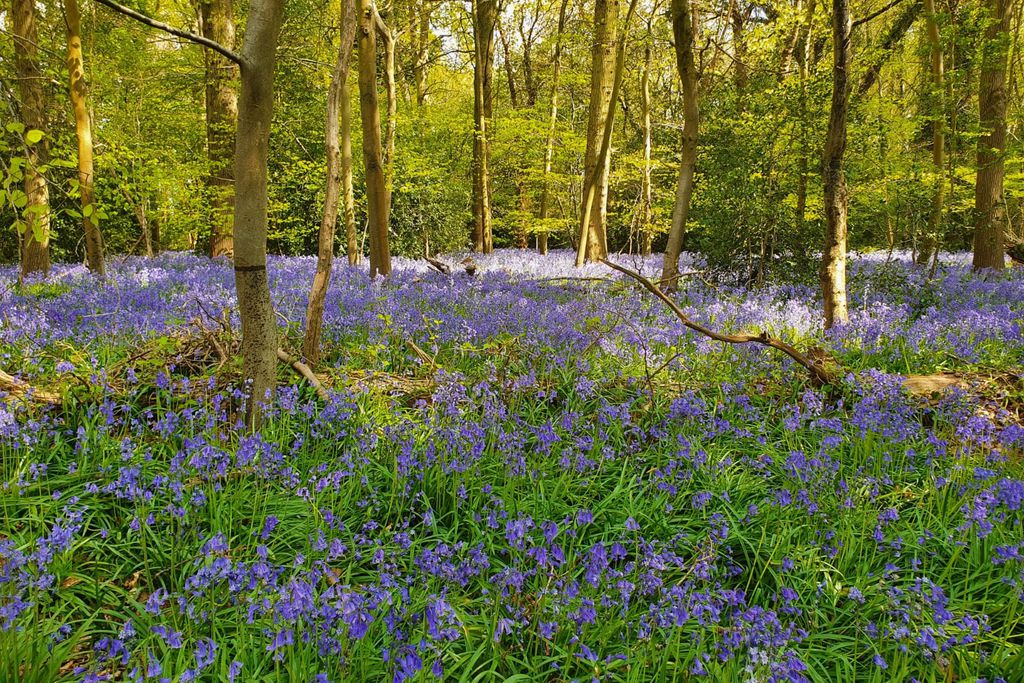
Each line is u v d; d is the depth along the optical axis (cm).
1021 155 1581
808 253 1337
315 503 356
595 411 531
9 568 261
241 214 441
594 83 1697
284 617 236
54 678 246
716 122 1370
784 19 1412
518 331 727
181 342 603
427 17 2344
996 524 368
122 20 1556
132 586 316
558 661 282
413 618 274
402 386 578
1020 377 624
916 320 883
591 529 388
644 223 2233
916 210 1365
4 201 424
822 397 537
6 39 1127
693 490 416
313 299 580
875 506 415
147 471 390
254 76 426
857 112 1273
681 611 260
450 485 412
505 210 3231
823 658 292
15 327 620
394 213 2231
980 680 262
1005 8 1538
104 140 1347
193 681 244
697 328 582
